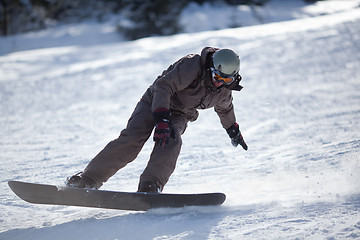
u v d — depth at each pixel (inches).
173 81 271.7
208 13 3105.3
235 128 329.7
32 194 256.5
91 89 1171.9
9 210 301.9
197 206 260.5
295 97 860.6
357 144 419.8
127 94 1077.1
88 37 2760.8
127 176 391.2
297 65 1240.2
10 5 2871.6
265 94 928.3
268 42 1649.9
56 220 272.8
